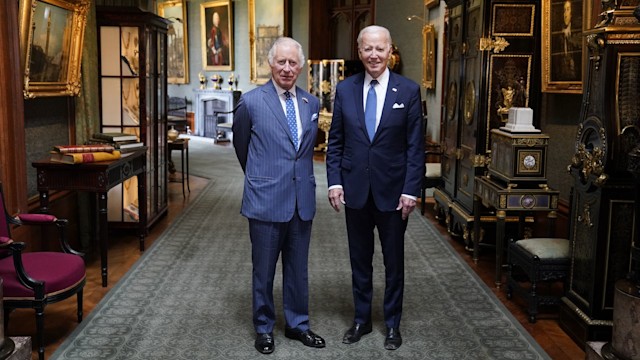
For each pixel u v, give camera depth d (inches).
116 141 216.5
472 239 234.4
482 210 232.5
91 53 237.3
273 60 137.9
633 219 144.9
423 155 143.5
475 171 231.3
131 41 254.4
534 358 143.1
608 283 146.6
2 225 147.6
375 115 142.8
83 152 189.6
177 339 150.7
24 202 181.6
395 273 146.9
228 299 179.9
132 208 261.0
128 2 264.7
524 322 168.1
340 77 527.2
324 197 354.0
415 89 142.2
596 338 147.7
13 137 176.2
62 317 166.1
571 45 195.3
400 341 148.1
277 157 140.6
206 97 700.7
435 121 386.9
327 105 541.6
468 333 157.2
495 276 201.9
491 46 225.8
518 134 192.5
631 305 114.0
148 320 162.6
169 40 743.1
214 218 295.9
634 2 139.9
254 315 146.3
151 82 267.9
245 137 143.3
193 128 732.0
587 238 151.8
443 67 362.6
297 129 142.1
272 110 140.3
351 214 147.6
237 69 667.4
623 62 141.6
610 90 142.7
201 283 194.7
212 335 153.5
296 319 149.9
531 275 166.1
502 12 225.0
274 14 607.5
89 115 237.6
